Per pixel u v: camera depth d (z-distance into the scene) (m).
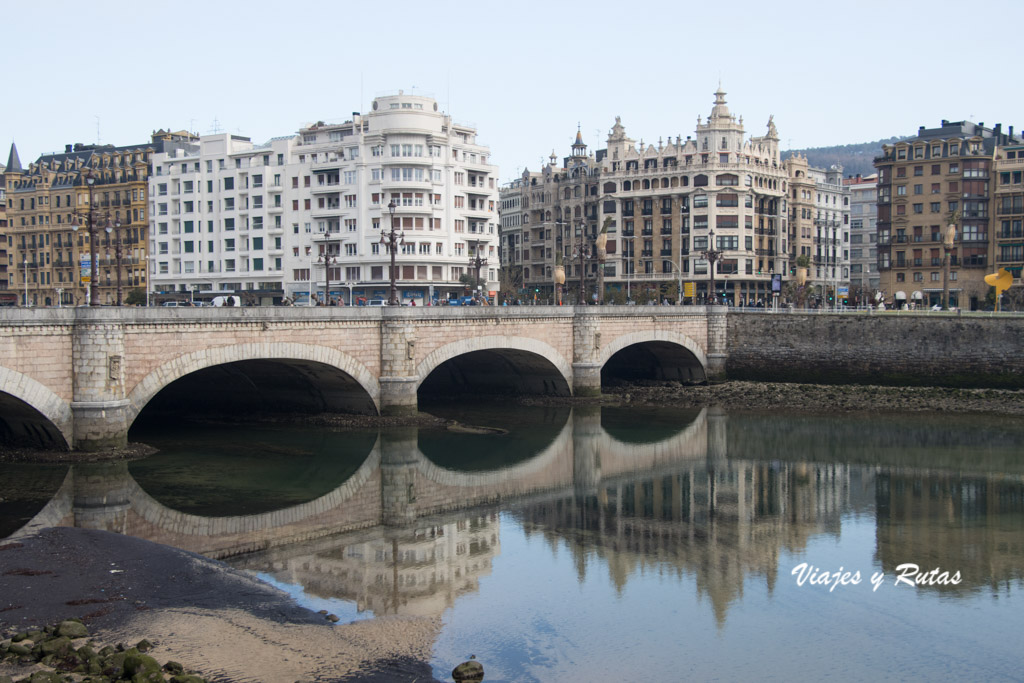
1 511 43.28
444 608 32.94
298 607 32.28
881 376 90.44
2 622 29.69
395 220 126.75
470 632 30.81
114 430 51.22
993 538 42.72
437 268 129.38
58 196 150.12
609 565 38.38
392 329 66.62
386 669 27.38
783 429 73.00
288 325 59.84
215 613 31.11
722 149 140.25
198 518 43.88
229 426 68.56
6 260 156.38
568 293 157.38
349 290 130.25
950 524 45.09
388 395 67.31
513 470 57.22
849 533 43.44
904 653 30.11
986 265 130.12
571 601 34.06
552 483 53.81
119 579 34.03
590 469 57.84
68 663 26.02
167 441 61.84
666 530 43.78
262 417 72.06
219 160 139.00
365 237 127.81
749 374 95.94
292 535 41.66
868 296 148.25
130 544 38.25
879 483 54.12
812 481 54.66
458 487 52.31
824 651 30.16
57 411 49.91
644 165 147.00
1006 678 28.52
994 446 65.69
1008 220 128.25
